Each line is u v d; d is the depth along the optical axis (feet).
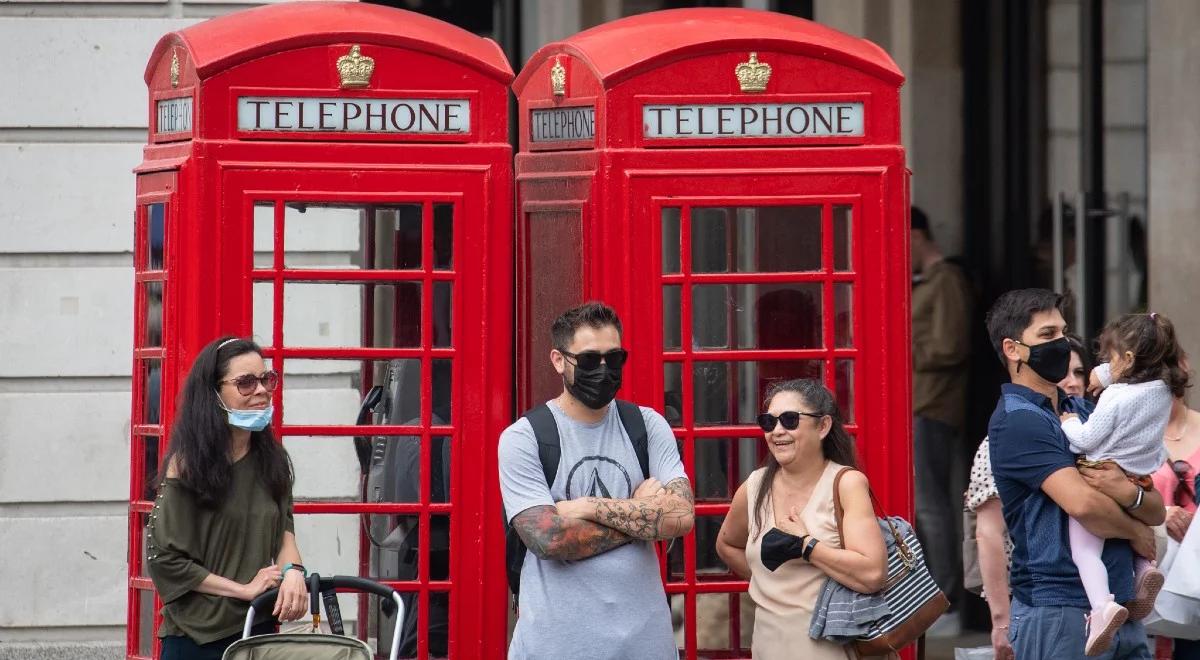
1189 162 114.01
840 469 66.64
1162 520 68.64
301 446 79.66
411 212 78.33
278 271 77.20
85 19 104.63
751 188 78.02
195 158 76.13
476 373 78.64
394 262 78.54
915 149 114.93
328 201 77.30
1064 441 69.31
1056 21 115.14
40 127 104.37
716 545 75.20
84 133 104.99
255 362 68.64
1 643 103.96
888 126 79.05
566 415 65.98
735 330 78.95
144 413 81.15
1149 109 114.52
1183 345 113.80
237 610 67.97
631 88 77.41
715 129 78.02
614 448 65.98
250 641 63.67
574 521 63.31
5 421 104.01
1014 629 70.18
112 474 104.88
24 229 104.12
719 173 77.77
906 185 79.36
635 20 82.64
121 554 104.99
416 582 79.56
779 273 78.38
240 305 76.84
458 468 78.74
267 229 77.10
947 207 115.03
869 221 78.64
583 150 79.05
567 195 79.92
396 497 79.61
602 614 63.82
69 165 104.68
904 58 114.73
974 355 115.03
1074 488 67.46
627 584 64.23
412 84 78.02
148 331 80.94
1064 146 115.24
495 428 78.79
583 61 78.79
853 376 78.84
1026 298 70.13
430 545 79.46
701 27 79.82
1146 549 69.46
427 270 78.23
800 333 79.05
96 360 104.73
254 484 69.56
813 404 66.44
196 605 68.03
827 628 65.10
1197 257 114.01
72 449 104.53
